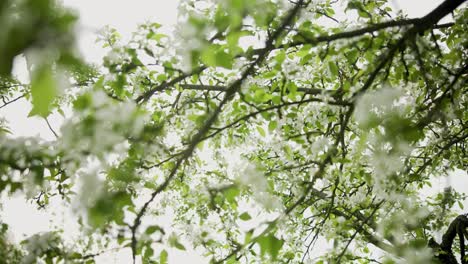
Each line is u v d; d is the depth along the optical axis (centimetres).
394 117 270
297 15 308
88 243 259
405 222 329
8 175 261
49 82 125
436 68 342
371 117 273
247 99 338
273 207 294
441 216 571
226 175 438
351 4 330
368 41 322
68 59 126
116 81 304
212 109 365
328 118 407
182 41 266
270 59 361
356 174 376
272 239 246
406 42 298
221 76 433
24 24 112
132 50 297
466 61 353
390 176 312
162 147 284
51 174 306
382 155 290
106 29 314
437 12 293
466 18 366
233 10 221
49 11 117
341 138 329
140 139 258
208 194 286
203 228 308
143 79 379
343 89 330
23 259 253
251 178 280
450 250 668
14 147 253
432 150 459
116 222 250
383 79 330
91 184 227
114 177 269
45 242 255
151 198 269
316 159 380
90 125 207
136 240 253
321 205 528
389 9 426
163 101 450
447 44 401
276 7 314
